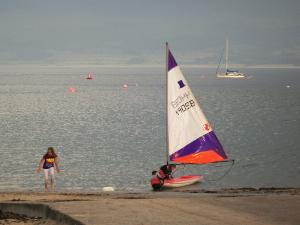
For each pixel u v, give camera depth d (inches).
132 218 1125.1
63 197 1801.2
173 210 1214.9
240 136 4655.5
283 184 2790.4
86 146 4106.8
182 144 2659.9
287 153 3769.7
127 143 4269.2
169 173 2561.5
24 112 7180.1
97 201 1348.4
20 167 3216.0
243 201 1341.0
